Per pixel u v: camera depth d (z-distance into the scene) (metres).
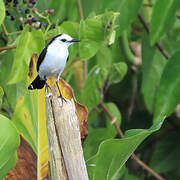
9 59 9.90
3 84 9.95
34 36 8.36
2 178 7.05
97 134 11.78
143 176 14.94
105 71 11.05
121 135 11.80
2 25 9.49
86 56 9.17
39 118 7.82
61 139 6.06
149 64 13.34
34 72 8.42
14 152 6.96
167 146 14.82
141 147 15.59
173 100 11.45
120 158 6.68
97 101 11.30
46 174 7.71
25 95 7.94
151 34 10.91
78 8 11.01
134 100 15.44
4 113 11.05
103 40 9.11
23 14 9.98
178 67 11.39
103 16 9.07
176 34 14.00
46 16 10.06
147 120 15.40
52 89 6.27
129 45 14.45
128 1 10.71
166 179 15.10
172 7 10.78
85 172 6.05
